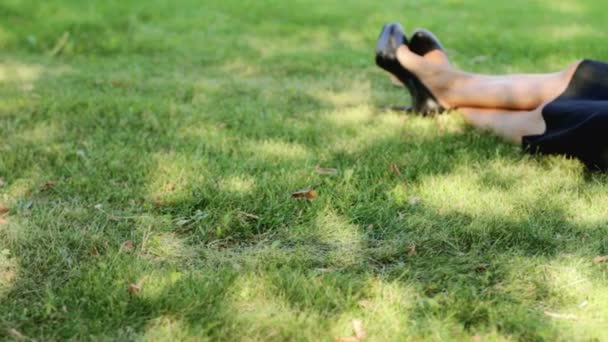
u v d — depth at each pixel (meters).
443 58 3.87
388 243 2.46
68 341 1.91
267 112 3.98
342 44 6.16
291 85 4.72
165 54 5.69
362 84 4.76
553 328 1.95
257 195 2.79
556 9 8.00
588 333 1.94
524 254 2.36
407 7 8.05
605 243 2.41
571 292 2.13
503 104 3.43
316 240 2.49
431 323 1.97
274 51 5.82
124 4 7.63
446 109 3.73
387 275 2.25
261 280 2.18
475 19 7.27
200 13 7.45
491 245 2.43
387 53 3.76
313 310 2.04
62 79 4.80
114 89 4.53
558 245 2.41
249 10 7.67
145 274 2.21
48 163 3.17
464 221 2.57
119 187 2.91
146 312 2.03
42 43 5.82
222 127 3.71
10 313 2.02
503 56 5.57
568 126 3.03
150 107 4.05
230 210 2.67
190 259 2.37
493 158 3.18
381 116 3.89
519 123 3.30
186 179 2.95
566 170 3.00
